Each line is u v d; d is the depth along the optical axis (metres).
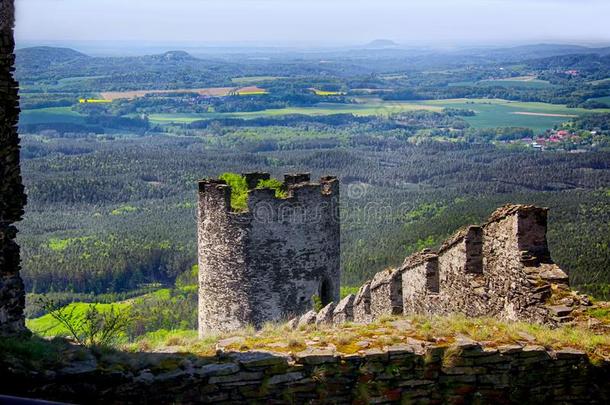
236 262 24.27
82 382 10.13
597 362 11.32
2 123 11.30
